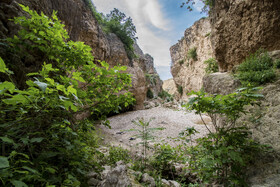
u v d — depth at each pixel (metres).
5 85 0.66
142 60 24.00
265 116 2.29
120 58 14.33
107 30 15.01
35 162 1.12
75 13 6.80
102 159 2.69
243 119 2.56
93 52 10.55
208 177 1.71
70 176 1.13
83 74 2.02
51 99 0.95
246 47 5.42
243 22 5.39
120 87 2.05
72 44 1.95
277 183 1.43
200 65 19.30
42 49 1.84
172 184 2.19
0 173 0.70
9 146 1.17
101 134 5.99
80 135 2.08
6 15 1.97
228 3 6.00
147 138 2.35
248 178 1.69
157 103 18.97
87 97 1.95
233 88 4.13
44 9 2.99
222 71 6.91
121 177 1.67
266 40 4.75
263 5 4.63
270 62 3.87
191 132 2.06
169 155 2.53
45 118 1.22
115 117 11.23
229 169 1.91
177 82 27.88
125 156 3.07
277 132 1.93
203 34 18.88
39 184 1.14
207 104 1.62
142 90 13.91
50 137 1.39
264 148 1.80
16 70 1.80
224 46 6.40
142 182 1.90
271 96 2.59
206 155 1.85
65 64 2.07
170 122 8.52
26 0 2.45
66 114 1.58
